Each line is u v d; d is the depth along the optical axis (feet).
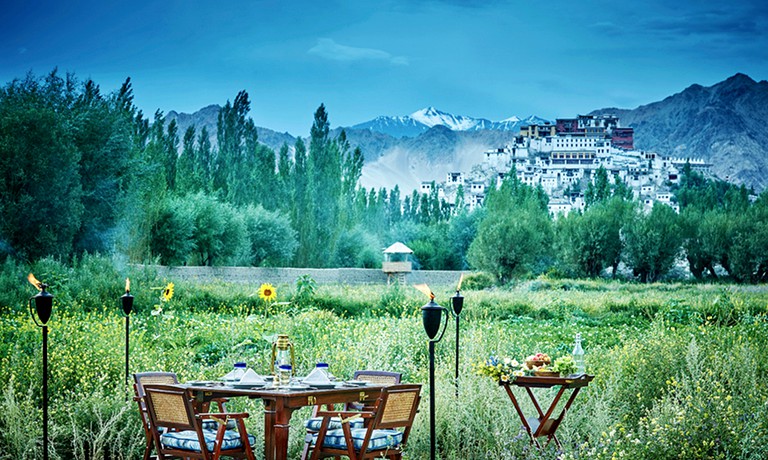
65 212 105.29
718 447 22.99
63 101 112.98
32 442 26.68
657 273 184.55
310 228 182.60
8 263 83.25
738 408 25.22
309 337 48.29
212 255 143.13
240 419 23.35
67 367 32.68
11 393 28.32
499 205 220.02
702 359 31.50
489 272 165.07
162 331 50.39
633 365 33.50
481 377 30.35
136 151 127.65
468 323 55.88
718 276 192.34
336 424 25.14
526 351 45.16
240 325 52.03
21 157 101.45
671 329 41.73
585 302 83.66
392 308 77.51
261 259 164.76
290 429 28.22
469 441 27.81
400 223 232.73
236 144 180.45
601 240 182.39
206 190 174.60
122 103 123.75
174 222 132.26
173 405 22.90
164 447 23.94
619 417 28.89
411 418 24.26
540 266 193.06
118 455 27.94
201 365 38.99
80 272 82.99
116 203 117.29
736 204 199.21
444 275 170.91
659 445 23.02
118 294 75.87
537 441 25.95
